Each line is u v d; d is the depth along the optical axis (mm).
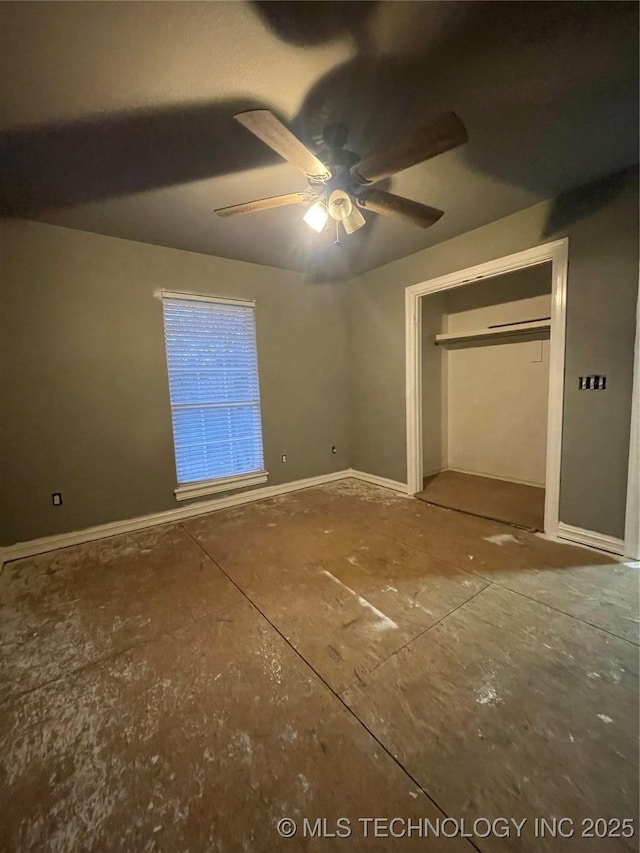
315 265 3971
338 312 4566
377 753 1257
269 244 3312
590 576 2283
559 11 1292
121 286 3131
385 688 1518
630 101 1723
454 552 2666
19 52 1362
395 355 4074
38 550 2881
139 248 3195
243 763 1239
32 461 2836
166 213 2666
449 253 3352
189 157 2031
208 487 3686
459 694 1475
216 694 1521
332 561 2600
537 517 3268
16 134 1804
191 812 1104
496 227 2980
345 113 1738
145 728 1378
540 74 1556
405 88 1608
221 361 3740
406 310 3854
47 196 2393
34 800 1147
